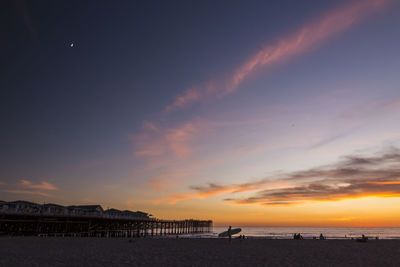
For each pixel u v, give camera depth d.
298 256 25.19
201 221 135.38
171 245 35.66
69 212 67.81
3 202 61.84
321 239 52.69
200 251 28.27
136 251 27.84
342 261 22.30
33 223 58.06
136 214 106.25
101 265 18.86
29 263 19.12
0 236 49.06
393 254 27.34
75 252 26.14
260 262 21.27
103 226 76.44
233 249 30.78
